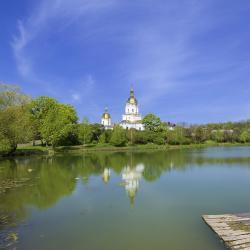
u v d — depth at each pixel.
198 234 17.84
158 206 24.89
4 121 64.00
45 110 98.12
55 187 33.44
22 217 21.91
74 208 24.39
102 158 74.06
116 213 22.84
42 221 20.92
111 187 33.47
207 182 36.47
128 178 40.28
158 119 145.62
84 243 16.89
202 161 64.06
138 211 23.34
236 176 41.19
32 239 17.50
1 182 36.88
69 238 17.61
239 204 25.20
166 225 19.77
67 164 58.59
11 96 76.06
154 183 36.12
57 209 24.09
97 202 26.39
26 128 70.69
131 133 136.38
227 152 97.56
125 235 18.03
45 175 42.94
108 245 16.58
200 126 180.12
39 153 86.94
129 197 28.36
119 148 119.19
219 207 24.28
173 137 144.75
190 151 105.69
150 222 20.50
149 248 16.09
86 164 58.75
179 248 15.96
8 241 17.19
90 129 125.31
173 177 40.97
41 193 30.20
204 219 20.12
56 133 90.50
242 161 63.03
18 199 27.62
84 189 32.34
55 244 16.75
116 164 58.88
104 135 135.12
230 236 16.62
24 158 72.06
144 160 67.88
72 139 121.62
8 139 65.94
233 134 169.75
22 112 73.31
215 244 16.30
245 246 15.23
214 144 157.38
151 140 141.12
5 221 20.95
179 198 27.69
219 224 18.83
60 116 94.81
